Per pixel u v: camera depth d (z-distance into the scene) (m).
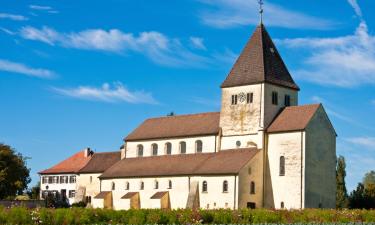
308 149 107.81
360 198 124.56
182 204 116.31
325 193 110.12
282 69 119.62
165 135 129.00
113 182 130.50
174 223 63.19
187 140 124.81
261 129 112.50
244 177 108.19
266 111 113.75
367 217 75.25
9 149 143.12
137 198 124.75
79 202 135.62
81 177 144.25
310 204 106.88
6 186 140.12
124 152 136.88
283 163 109.44
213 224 64.75
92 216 61.44
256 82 114.94
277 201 109.06
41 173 182.50
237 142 116.38
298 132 108.06
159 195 119.44
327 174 111.06
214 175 111.06
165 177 120.50
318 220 72.06
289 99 119.00
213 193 110.88
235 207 106.44
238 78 118.31
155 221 62.50
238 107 117.31
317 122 110.56
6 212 58.03
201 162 117.62
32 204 111.88
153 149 131.25
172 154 127.12
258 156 111.12
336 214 75.19
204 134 121.50
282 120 112.69
